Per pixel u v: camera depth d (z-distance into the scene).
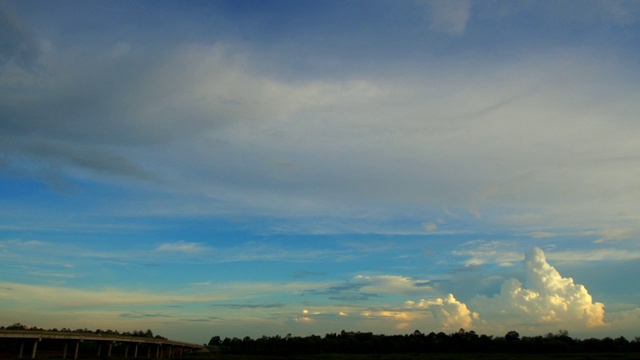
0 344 151.00
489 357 194.50
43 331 146.38
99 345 189.00
